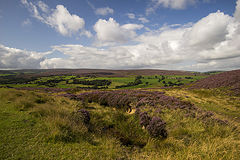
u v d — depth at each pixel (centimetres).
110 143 454
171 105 978
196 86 3784
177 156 388
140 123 675
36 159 301
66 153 343
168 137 534
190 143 476
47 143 374
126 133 598
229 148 438
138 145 502
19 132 411
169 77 12612
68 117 608
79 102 1171
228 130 574
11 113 584
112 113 880
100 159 342
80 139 441
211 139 482
